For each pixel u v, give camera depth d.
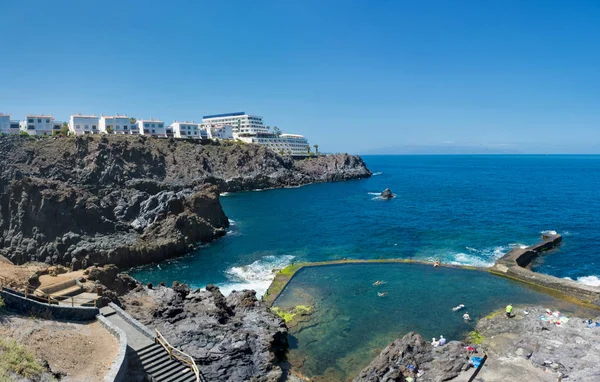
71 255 58.06
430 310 41.56
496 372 28.34
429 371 28.70
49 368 21.02
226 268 58.88
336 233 79.12
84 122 161.88
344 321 39.53
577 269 55.88
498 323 37.16
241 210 108.25
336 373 31.36
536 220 87.25
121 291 41.53
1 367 18.98
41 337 23.97
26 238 58.97
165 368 25.78
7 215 60.72
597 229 78.19
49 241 59.34
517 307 41.19
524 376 27.77
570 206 105.06
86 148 114.25
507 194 132.88
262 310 38.59
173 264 61.59
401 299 44.44
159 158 133.62
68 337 25.06
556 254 62.62
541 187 154.00
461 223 85.38
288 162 188.75
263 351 32.00
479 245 67.56
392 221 89.25
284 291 47.44
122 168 115.12
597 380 26.00
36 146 110.75
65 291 34.25
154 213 74.31
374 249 66.81
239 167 162.00
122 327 29.23
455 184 172.88
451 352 30.30
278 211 106.00
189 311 36.47
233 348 30.83
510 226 81.62
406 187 161.88
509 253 58.25
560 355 29.58
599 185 159.12
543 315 37.47
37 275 37.59
